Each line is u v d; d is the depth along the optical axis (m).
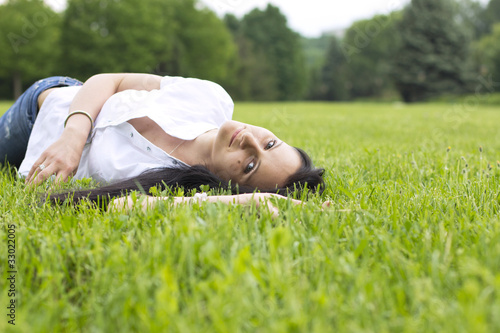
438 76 31.94
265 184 2.17
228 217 1.61
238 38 46.94
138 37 30.39
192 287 1.14
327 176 2.62
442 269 1.27
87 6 29.38
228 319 1.00
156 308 1.06
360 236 1.52
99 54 29.73
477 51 35.56
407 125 7.71
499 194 2.13
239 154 2.15
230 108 2.79
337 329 1.03
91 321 1.09
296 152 2.27
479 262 1.30
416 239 1.54
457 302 1.12
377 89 53.78
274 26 50.78
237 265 1.12
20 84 27.52
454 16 32.47
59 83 2.95
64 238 1.46
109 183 2.32
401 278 1.26
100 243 1.37
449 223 1.69
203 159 2.28
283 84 51.19
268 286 1.18
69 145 2.36
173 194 2.09
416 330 1.01
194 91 2.64
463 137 5.59
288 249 1.35
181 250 1.31
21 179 2.51
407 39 31.75
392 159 3.29
